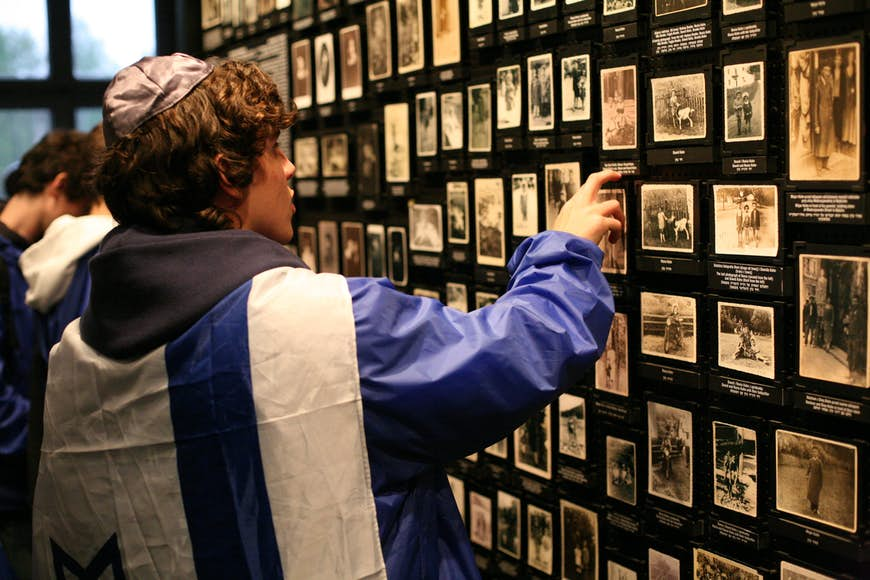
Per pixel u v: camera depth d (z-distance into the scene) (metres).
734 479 1.43
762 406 1.40
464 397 1.00
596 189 1.27
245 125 1.04
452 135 1.92
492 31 1.78
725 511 1.46
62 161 2.16
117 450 1.04
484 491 2.03
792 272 1.32
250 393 0.98
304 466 0.98
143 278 1.01
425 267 2.13
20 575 2.11
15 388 2.13
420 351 1.02
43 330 1.96
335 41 2.35
